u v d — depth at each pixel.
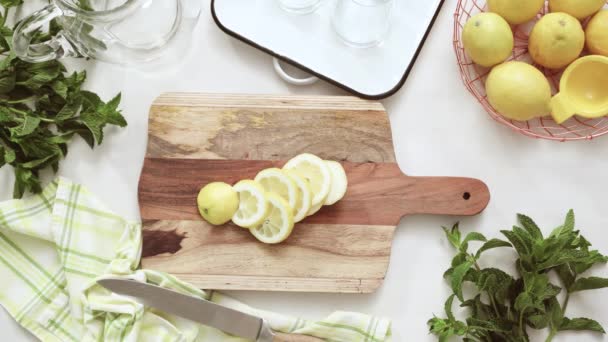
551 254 0.83
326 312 0.91
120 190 0.93
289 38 0.91
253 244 0.89
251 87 0.94
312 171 0.87
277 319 0.89
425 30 0.91
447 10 0.94
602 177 0.94
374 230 0.89
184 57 0.94
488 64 0.86
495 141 0.94
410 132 0.94
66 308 0.92
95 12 0.75
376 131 0.90
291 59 0.91
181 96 0.91
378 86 0.91
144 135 0.93
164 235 0.89
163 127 0.90
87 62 0.93
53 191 0.91
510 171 0.94
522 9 0.83
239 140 0.90
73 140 0.93
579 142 0.94
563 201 0.94
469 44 0.84
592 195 0.94
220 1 0.91
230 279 0.89
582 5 0.83
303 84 0.93
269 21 0.91
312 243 0.89
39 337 0.91
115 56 0.90
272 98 0.91
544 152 0.94
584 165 0.94
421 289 0.92
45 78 0.86
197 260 0.89
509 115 0.85
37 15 0.78
